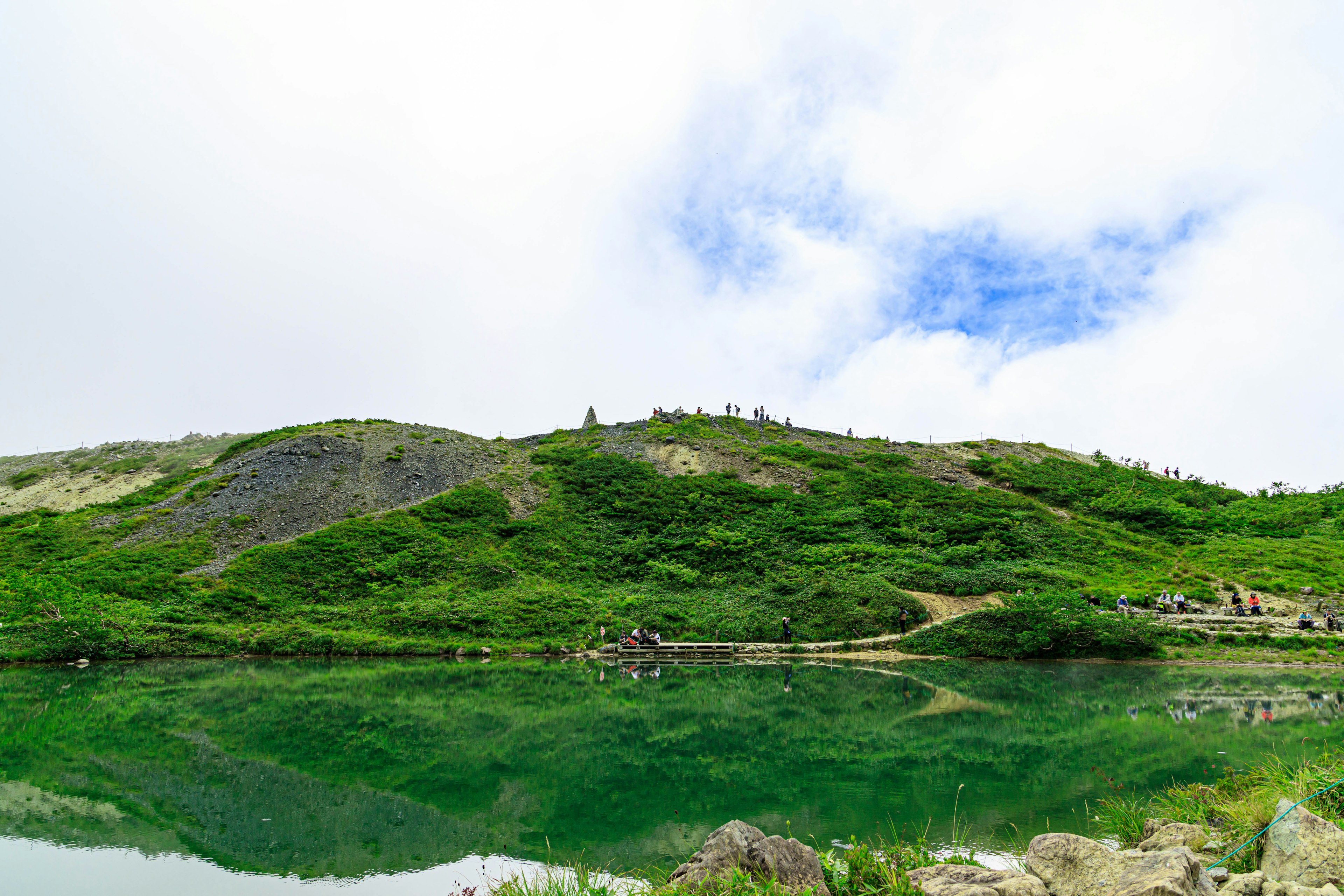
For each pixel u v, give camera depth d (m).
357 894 8.48
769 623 36.84
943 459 68.06
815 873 7.21
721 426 72.88
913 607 37.41
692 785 12.65
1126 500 58.00
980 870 7.36
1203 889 6.38
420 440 63.34
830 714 19.23
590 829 10.49
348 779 13.23
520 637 36.28
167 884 8.77
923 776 13.07
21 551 44.06
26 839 10.35
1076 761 13.98
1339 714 18.84
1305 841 6.96
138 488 75.88
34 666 29.67
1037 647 32.19
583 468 60.69
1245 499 67.50
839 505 54.03
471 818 11.06
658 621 37.28
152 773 13.56
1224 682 25.39
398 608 38.28
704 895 6.29
